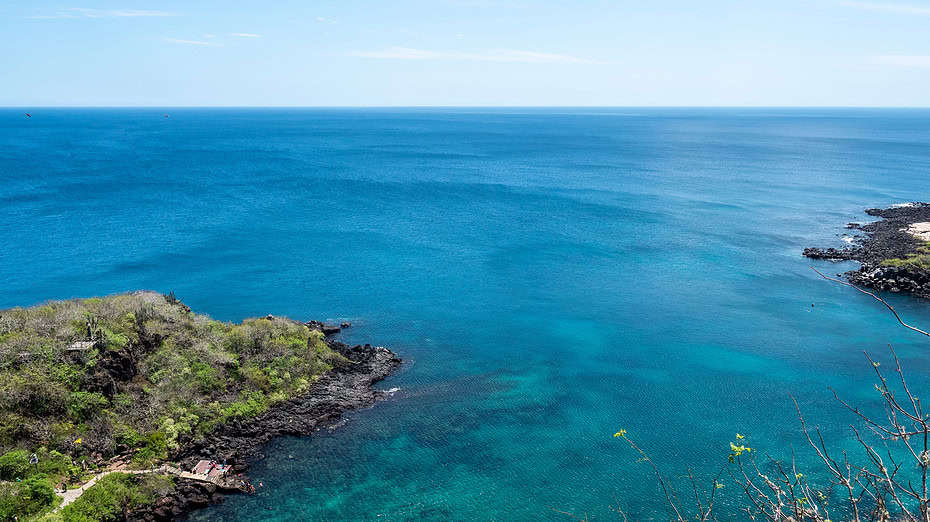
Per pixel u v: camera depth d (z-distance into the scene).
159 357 48.19
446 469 40.88
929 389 50.44
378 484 39.28
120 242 95.19
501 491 38.75
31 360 42.47
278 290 75.19
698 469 40.72
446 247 94.75
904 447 42.09
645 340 61.12
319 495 38.19
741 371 54.34
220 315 67.31
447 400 49.66
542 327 64.50
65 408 40.44
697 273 82.38
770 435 44.41
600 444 43.72
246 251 91.44
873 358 56.69
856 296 73.62
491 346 59.91
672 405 48.88
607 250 93.44
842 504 35.72
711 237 101.25
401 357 57.38
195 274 80.94
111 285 76.38
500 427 45.78
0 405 38.47
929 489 36.53
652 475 40.25
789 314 67.75
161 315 53.56
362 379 52.62
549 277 80.69
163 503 36.41
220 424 43.97
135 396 44.09
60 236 98.06
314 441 43.78
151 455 39.88
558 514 36.84
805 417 46.62
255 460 41.56
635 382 52.62
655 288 76.44
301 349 54.31
